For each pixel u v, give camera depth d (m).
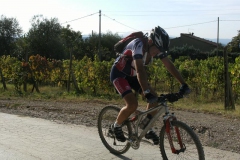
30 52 36.31
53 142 5.12
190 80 12.27
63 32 35.41
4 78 15.47
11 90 14.48
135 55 3.73
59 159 4.33
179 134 3.62
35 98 11.07
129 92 4.04
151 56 4.01
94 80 13.23
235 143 5.01
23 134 5.57
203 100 10.99
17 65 14.17
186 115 7.66
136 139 4.14
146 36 3.98
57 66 15.36
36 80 14.73
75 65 14.81
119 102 9.98
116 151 4.57
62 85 15.48
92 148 4.84
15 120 6.71
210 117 7.38
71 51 13.67
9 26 38.69
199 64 14.41
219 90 11.23
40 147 4.85
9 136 5.43
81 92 13.18
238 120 6.98
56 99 10.81
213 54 42.19
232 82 10.23
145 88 3.62
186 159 3.66
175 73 3.87
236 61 10.25
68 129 5.98
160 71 12.61
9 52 38.34
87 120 6.77
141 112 4.07
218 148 4.81
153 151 4.68
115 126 4.29
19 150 4.69
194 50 43.47
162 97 3.60
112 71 4.20
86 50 41.97
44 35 37.59
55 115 7.29
